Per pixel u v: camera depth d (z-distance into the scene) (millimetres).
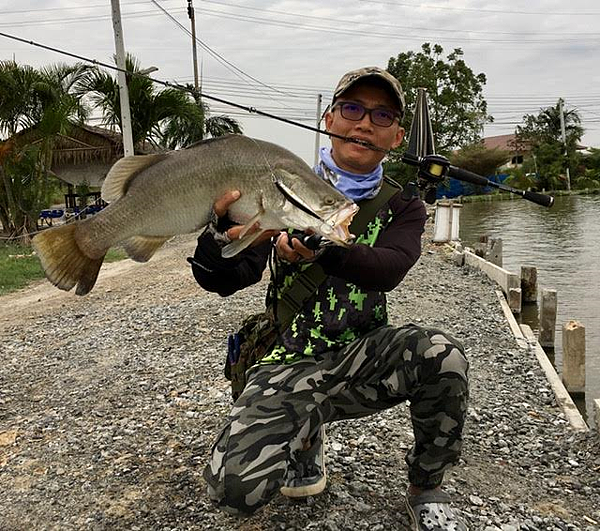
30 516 3670
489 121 64625
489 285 12219
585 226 29562
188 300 10414
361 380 3047
